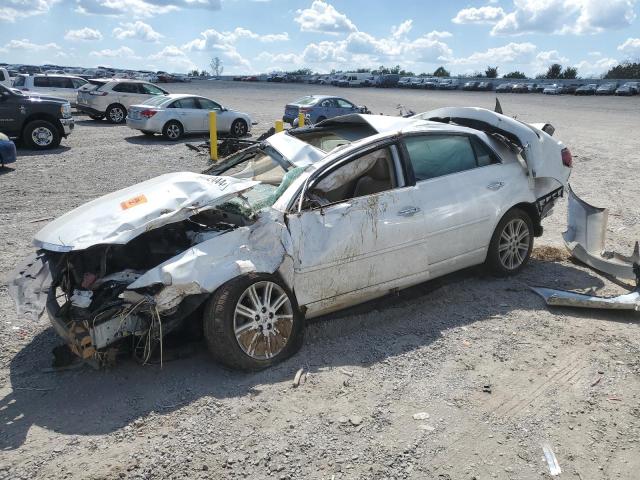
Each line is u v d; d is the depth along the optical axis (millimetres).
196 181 4305
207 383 3865
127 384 3887
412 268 4832
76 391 3820
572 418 3422
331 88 69688
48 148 15844
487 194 5340
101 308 3756
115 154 15023
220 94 46625
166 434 3309
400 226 4688
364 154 4746
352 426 3361
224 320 3820
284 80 90875
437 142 5207
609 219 8375
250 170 5305
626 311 4938
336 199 4781
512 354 4215
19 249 6961
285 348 4164
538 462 3041
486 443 3199
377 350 4301
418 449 3148
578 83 68250
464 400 3619
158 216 3938
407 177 4867
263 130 21922
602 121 27547
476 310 5008
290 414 3484
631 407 3527
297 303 4258
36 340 4602
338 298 4473
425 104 39031
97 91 23141
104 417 3502
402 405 3568
